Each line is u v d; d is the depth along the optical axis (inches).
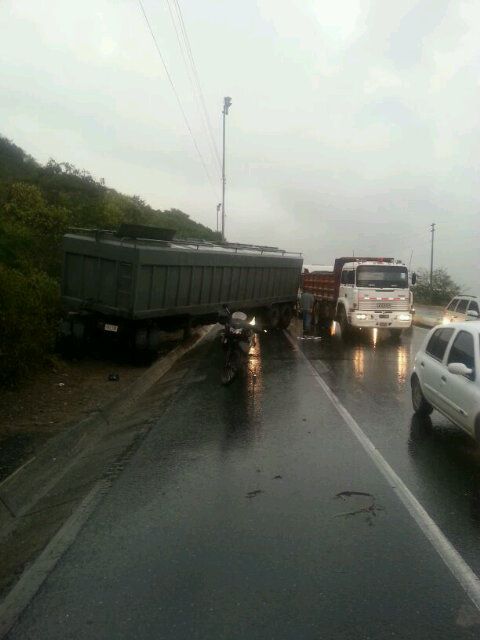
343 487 235.0
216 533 189.8
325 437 311.4
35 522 207.9
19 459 257.0
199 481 240.5
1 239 615.2
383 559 172.2
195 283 631.2
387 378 506.3
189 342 736.3
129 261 510.9
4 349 369.7
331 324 995.9
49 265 653.9
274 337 847.7
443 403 307.7
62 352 526.0
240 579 159.9
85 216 840.9
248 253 785.6
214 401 402.3
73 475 259.1
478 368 273.0
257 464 263.9
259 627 137.7
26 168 1332.4
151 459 270.2
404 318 802.8
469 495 227.6
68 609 145.8
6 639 134.3
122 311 516.7
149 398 419.5
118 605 147.3
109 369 508.7
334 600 149.3
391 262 834.2
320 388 454.6
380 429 329.4
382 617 141.9
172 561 170.4
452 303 818.8
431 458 275.4
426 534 190.4
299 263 1011.3
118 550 177.6
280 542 183.5
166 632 136.0
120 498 221.0
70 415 338.6
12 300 362.6
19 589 155.8
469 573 164.1
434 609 145.6
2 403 352.5
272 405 390.9
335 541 184.5
